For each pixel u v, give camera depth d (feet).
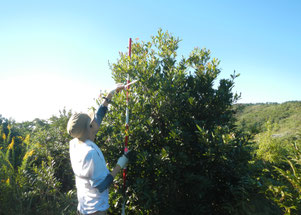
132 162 10.17
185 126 11.60
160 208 10.44
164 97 11.23
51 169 14.10
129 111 11.16
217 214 10.96
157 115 11.80
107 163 11.14
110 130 11.25
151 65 12.09
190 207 10.36
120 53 13.44
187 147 10.97
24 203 12.29
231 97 12.35
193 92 12.49
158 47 13.58
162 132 11.78
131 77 11.94
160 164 9.78
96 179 6.06
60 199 13.24
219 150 9.20
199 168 10.89
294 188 10.69
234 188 10.32
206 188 10.15
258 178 11.40
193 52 14.08
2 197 11.79
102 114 7.95
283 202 9.61
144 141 11.02
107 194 6.56
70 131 6.31
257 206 10.05
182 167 10.24
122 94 11.25
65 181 16.75
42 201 12.46
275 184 10.99
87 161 6.07
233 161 10.03
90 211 6.20
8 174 12.65
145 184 9.51
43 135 19.36
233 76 12.61
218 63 12.67
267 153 17.90
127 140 10.09
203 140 9.62
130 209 10.61
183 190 10.87
